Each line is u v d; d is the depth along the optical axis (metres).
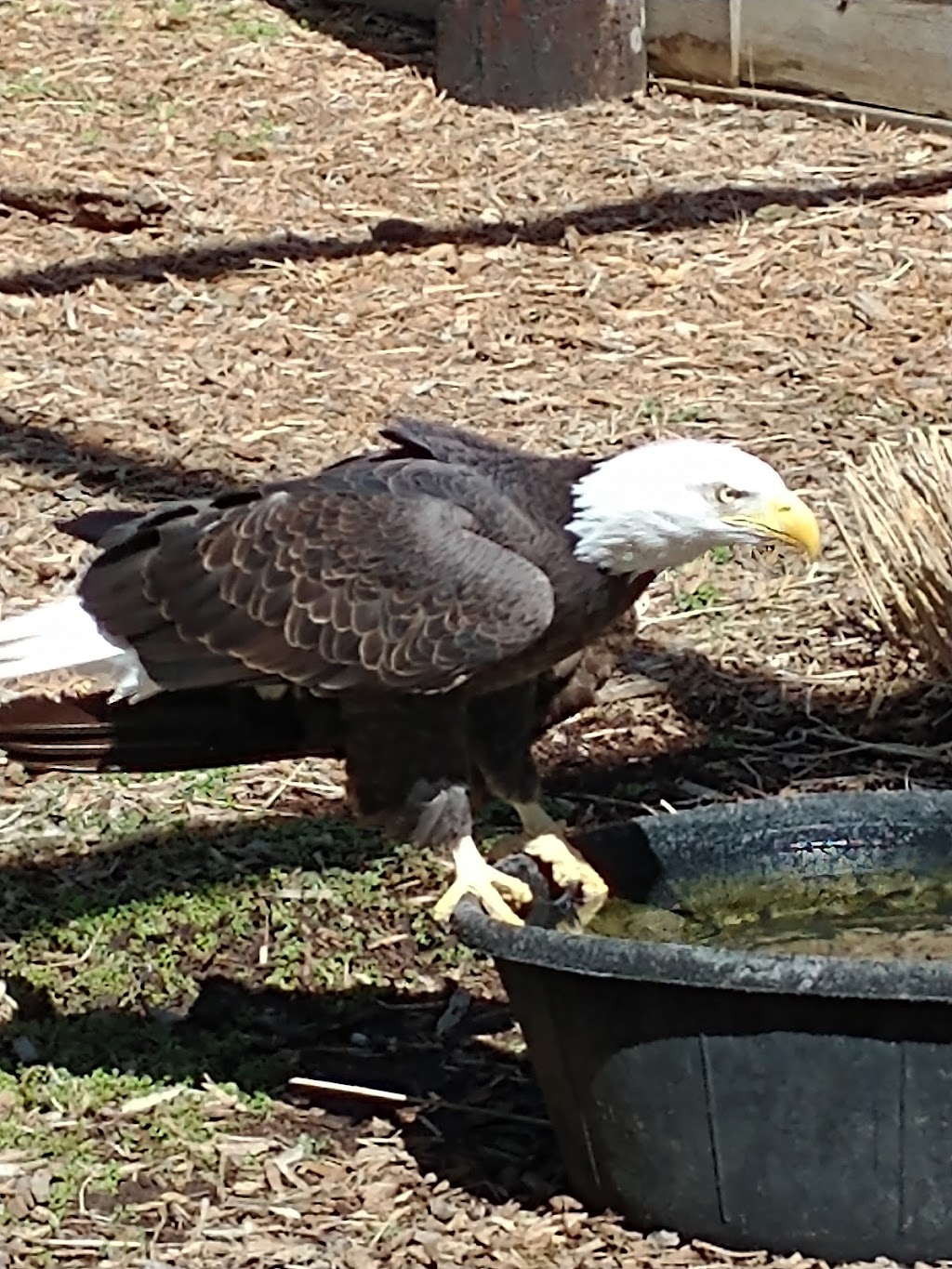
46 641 4.90
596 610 4.83
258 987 5.34
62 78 11.39
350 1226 4.38
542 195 9.91
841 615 6.93
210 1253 4.29
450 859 5.03
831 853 4.83
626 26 10.90
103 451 7.92
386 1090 4.91
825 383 8.27
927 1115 3.95
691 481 4.64
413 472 4.87
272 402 8.29
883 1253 4.07
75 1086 4.85
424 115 10.88
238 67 11.48
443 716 4.82
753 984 3.88
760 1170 4.05
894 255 9.16
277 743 4.95
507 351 8.62
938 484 6.47
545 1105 4.59
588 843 4.85
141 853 5.83
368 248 9.48
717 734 6.44
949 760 6.27
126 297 9.13
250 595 4.77
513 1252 4.23
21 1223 4.38
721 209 9.66
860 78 10.46
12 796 6.12
